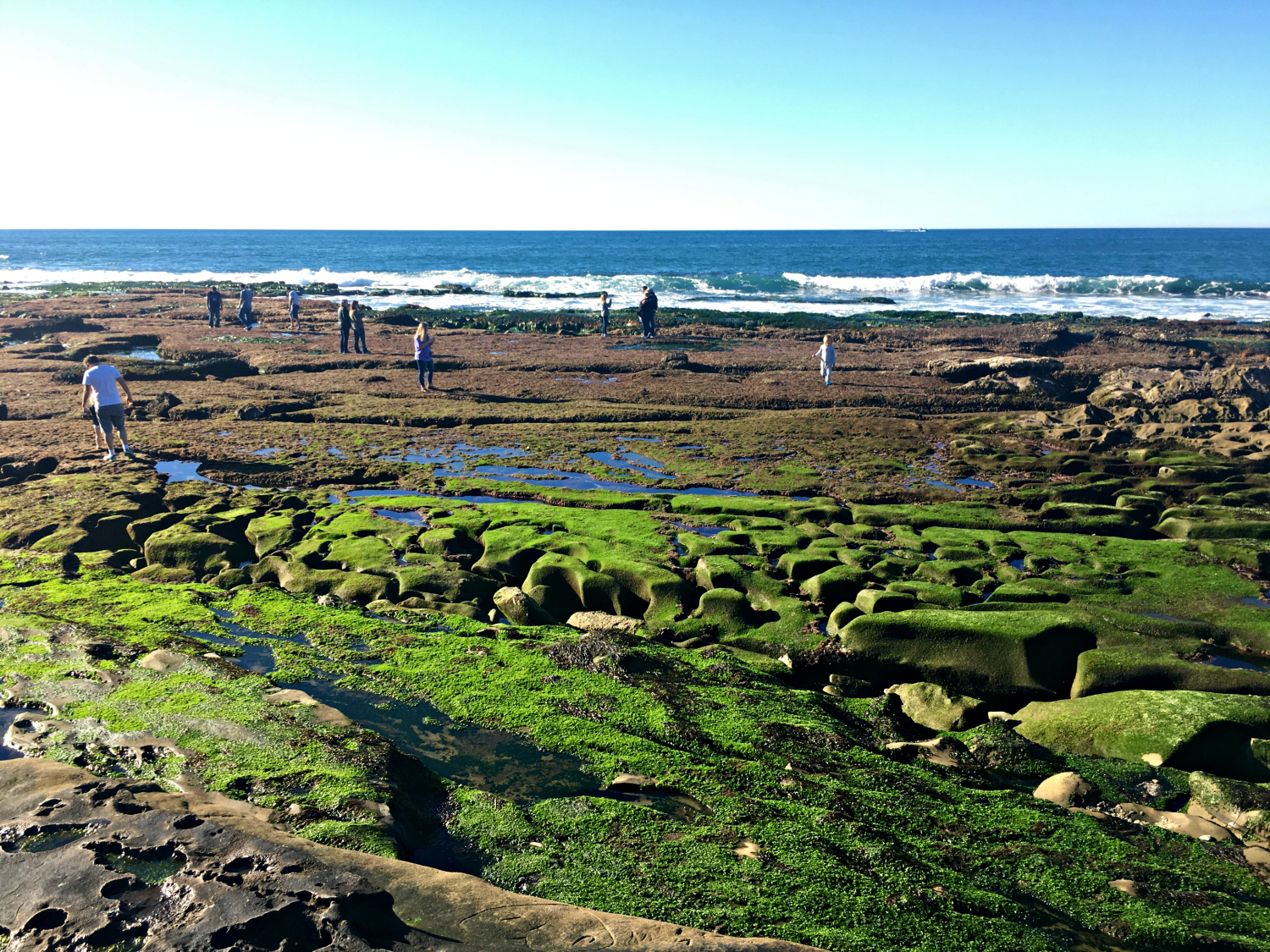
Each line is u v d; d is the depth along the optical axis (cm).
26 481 1323
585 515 1199
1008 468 1528
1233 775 636
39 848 424
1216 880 498
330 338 3431
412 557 1003
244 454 1564
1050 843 521
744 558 1023
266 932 362
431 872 418
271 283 6519
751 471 1495
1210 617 895
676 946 372
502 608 883
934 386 2488
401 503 1246
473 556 1047
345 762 541
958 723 698
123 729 581
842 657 803
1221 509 1230
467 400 2186
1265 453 1563
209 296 3634
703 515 1223
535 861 470
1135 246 14550
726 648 825
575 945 369
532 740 618
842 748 620
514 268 9350
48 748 555
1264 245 15412
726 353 3198
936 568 1015
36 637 736
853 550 1062
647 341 3531
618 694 684
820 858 480
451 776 571
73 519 1109
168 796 480
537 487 1356
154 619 812
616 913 415
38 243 18088
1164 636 848
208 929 361
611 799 541
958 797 570
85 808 458
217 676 669
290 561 995
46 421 1806
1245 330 3716
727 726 642
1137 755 650
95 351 2908
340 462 1502
